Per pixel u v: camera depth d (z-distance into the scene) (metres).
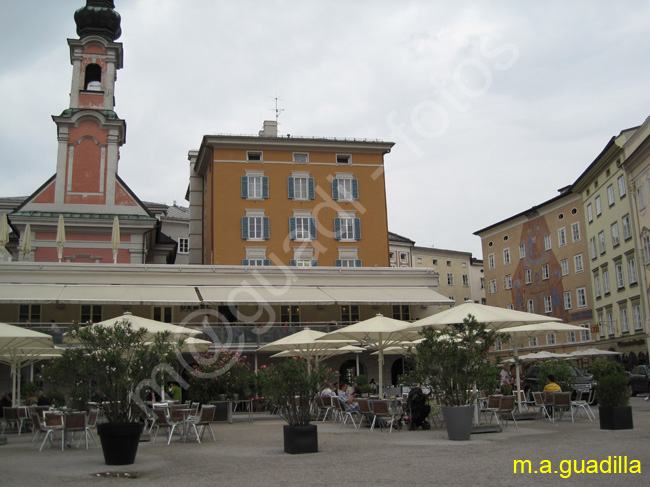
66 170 40.66
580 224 54.62
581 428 15.89
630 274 44.06
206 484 9.07
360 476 9.42
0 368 28.25
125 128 43.06
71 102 42.41
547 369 22.55
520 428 16.38
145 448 14.40
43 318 31.19
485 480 8.81
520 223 64.38
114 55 43.72
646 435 13.66
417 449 12.53
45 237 39.22
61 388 26.95
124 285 32.38
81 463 11.75
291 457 11.93
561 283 57.09
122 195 41.09
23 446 15.44
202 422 15.53
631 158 41.88
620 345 45.75
